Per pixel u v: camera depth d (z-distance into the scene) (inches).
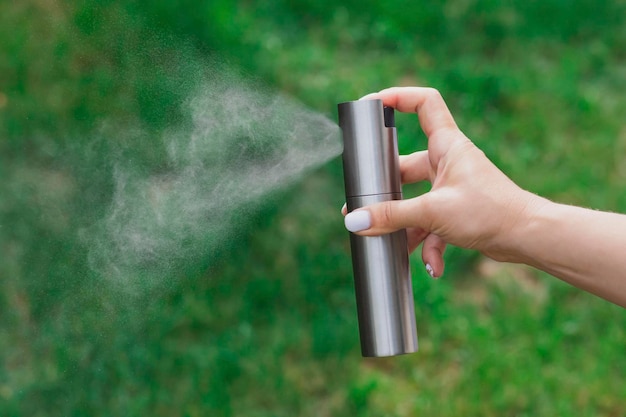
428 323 145.2
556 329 145.2
